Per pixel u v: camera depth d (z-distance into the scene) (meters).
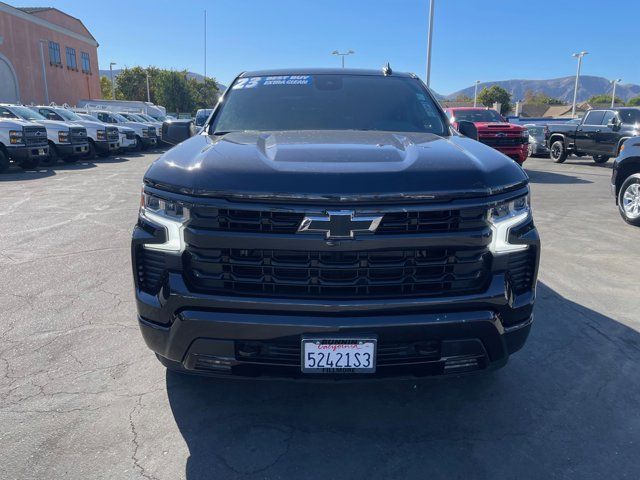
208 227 2.27
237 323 2.27
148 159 19.56
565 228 7.37
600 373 3.24
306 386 3.04
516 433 2.63
